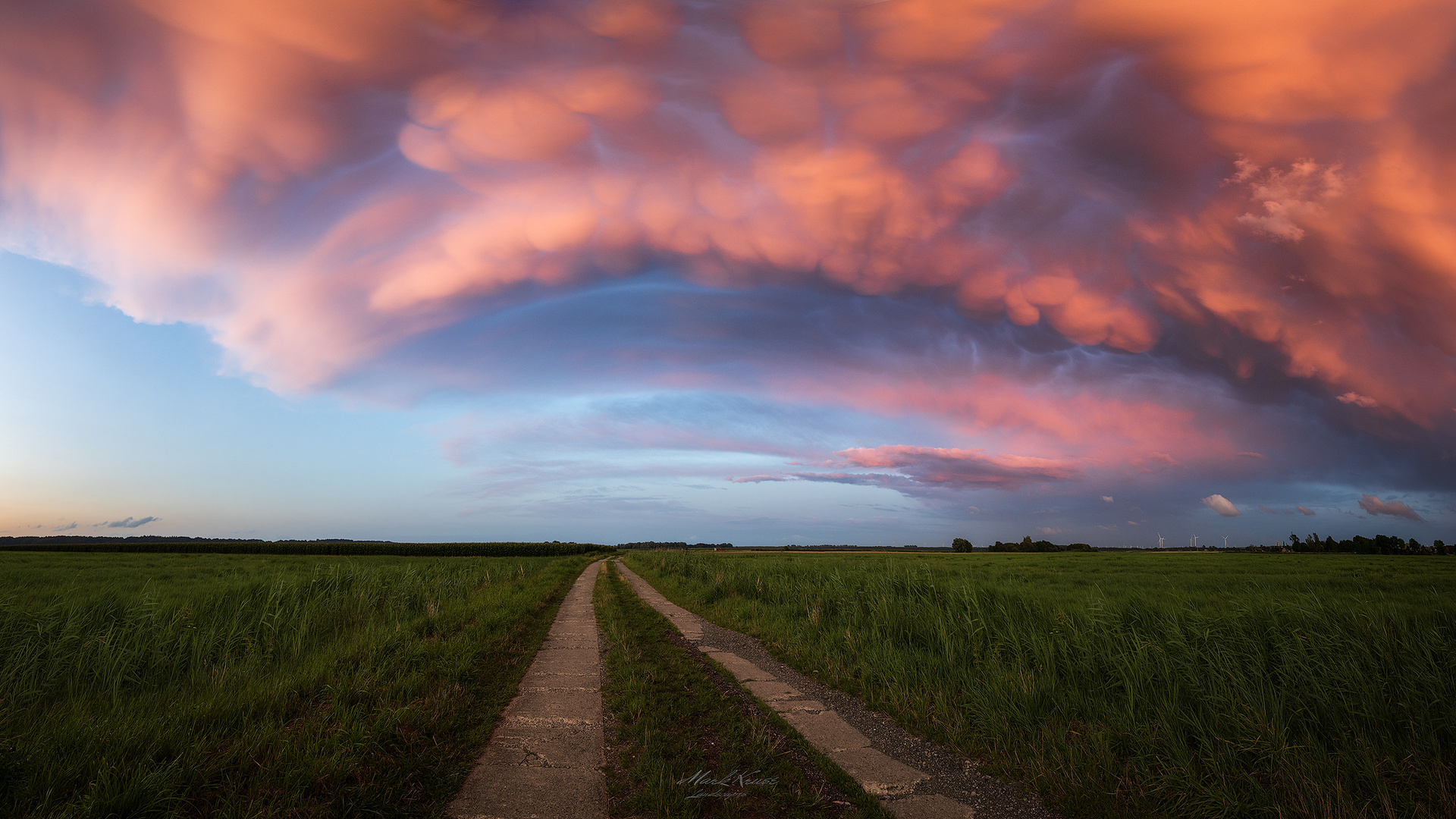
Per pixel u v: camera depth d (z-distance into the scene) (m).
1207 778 4.60
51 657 6.87
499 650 9.43
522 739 5.55
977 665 7.57
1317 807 4.04
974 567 34.69
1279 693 5.73
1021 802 4.36
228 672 7.30
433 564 30.34
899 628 10.06
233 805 3.69
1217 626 7.26
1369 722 5.17
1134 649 6.96
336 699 5.77
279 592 11.01
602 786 4.50
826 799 4.31
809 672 8.51
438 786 4.37
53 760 4.11
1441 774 4.38
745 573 20.75
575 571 37.06
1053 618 8.55
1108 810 4.18
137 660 7.37
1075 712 6.07
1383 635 6.21
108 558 52.78
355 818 3.74
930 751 5.42
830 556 47.03
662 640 11.05
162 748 4.48
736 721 6.07
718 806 4.14
